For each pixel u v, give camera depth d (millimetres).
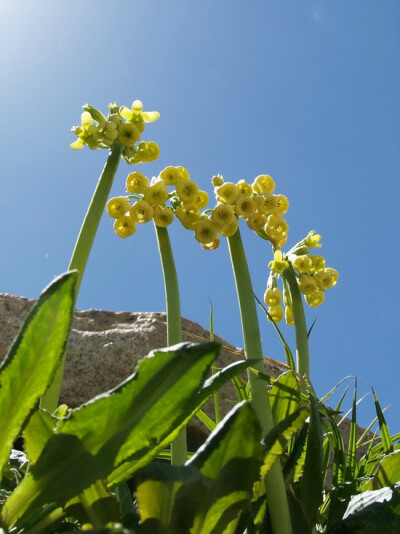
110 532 104
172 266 214
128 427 126
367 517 160
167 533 127
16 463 185
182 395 129
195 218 222
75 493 124
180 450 182
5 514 123
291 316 254
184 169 235
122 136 220
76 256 190
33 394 126
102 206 203
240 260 202
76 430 124
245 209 217
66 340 125
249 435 128
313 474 172
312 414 175
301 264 244
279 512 161
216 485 131
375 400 221
